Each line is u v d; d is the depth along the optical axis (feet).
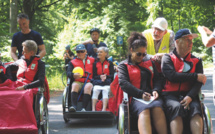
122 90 20.53
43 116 24.22
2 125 20.85
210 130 18.29
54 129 29.73
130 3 128.67
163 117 18.58
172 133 18.30
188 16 130.21
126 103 19.52
